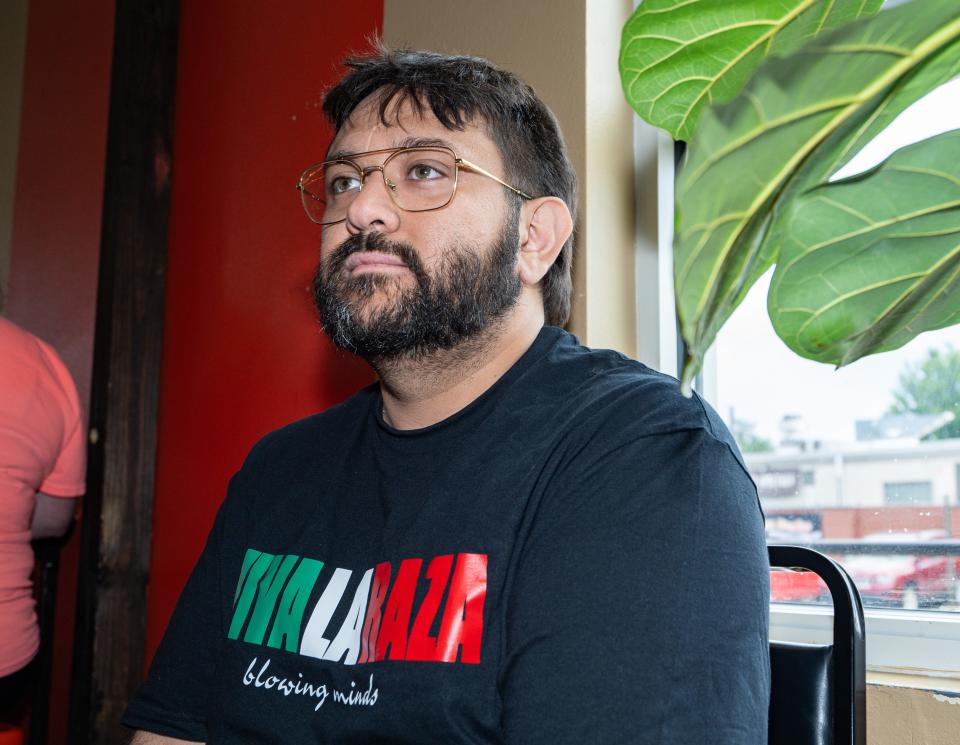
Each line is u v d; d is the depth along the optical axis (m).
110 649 2.18
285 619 1.02
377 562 0.98
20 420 1.84
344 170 1.15
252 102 2.20
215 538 1.22
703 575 0.79
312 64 2.07
